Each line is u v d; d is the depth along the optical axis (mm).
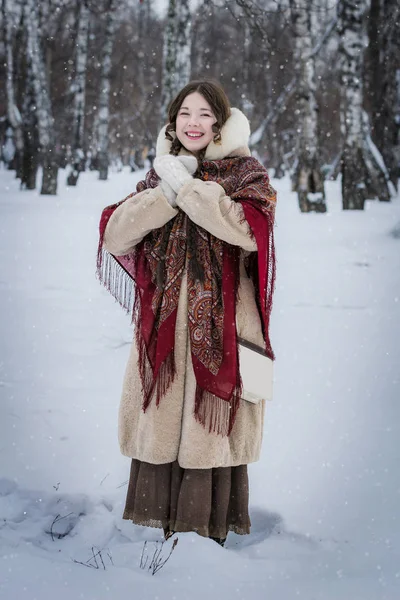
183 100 3361
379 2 22750
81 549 3232
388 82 21719
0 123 30844
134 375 3381
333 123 32156
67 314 7465
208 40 27219
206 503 3270
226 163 3307
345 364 6035
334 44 25125
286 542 3326
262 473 4031
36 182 24828
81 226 14250
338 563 3125
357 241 12742
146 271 3326
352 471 4059
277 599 2754
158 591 2766
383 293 8570
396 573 3012
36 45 21953
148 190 3250
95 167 42875
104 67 31922
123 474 4023
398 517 3547
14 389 5336
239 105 30062
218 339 3209
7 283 8805
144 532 3449
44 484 3867
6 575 2838
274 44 11648
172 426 3254
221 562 3053
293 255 11188
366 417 4879
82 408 4996
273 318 7438
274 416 4891
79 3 27719
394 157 22203
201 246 3232
